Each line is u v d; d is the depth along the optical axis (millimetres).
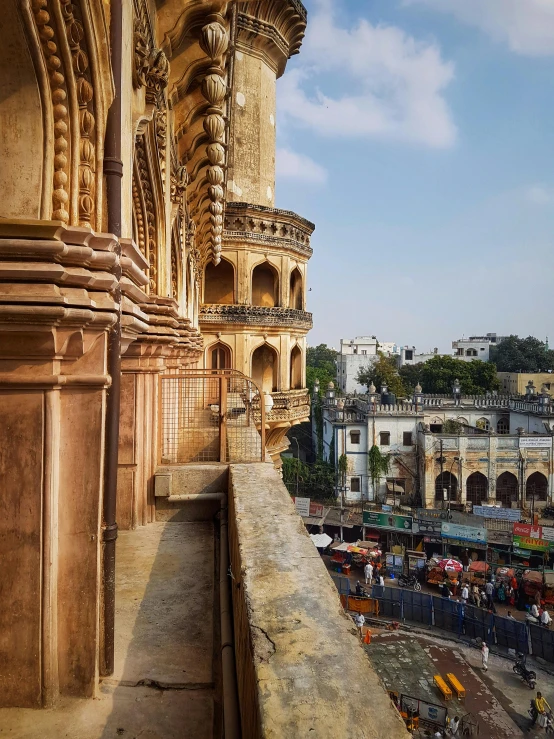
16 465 3236
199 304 20250
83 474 3408
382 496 42938
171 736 3139
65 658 3408
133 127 4715
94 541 3424
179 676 3738
